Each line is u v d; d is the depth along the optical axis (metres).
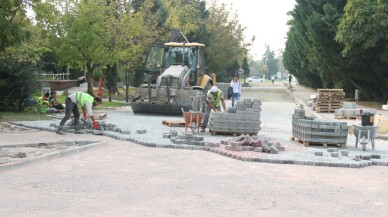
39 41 27.52
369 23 30.22
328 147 14.97
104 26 29.66
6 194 8.09
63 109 24.89
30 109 25.11
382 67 34.03
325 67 42.25
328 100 30.42
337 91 30.48
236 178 9.89
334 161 12.10
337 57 36.34
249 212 7.30
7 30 18.97
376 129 14.84
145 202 7.73
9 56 23.14
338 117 26.47
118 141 15.01
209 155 12.84
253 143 13.60
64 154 12.20
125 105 31.53
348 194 8.77
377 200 8.34
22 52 24.36
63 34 28.88
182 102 23.80
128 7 35.03
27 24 20.61
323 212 7.45
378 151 14.57
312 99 33.91
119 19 31.77
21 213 6.98
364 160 12.50
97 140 14.88
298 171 11.02
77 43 28.45
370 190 9.16
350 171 11.28
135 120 21.41
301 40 51.53
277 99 42.97
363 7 30.11
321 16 35.50
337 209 7.66
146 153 12.90
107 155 12.42
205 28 53.03
